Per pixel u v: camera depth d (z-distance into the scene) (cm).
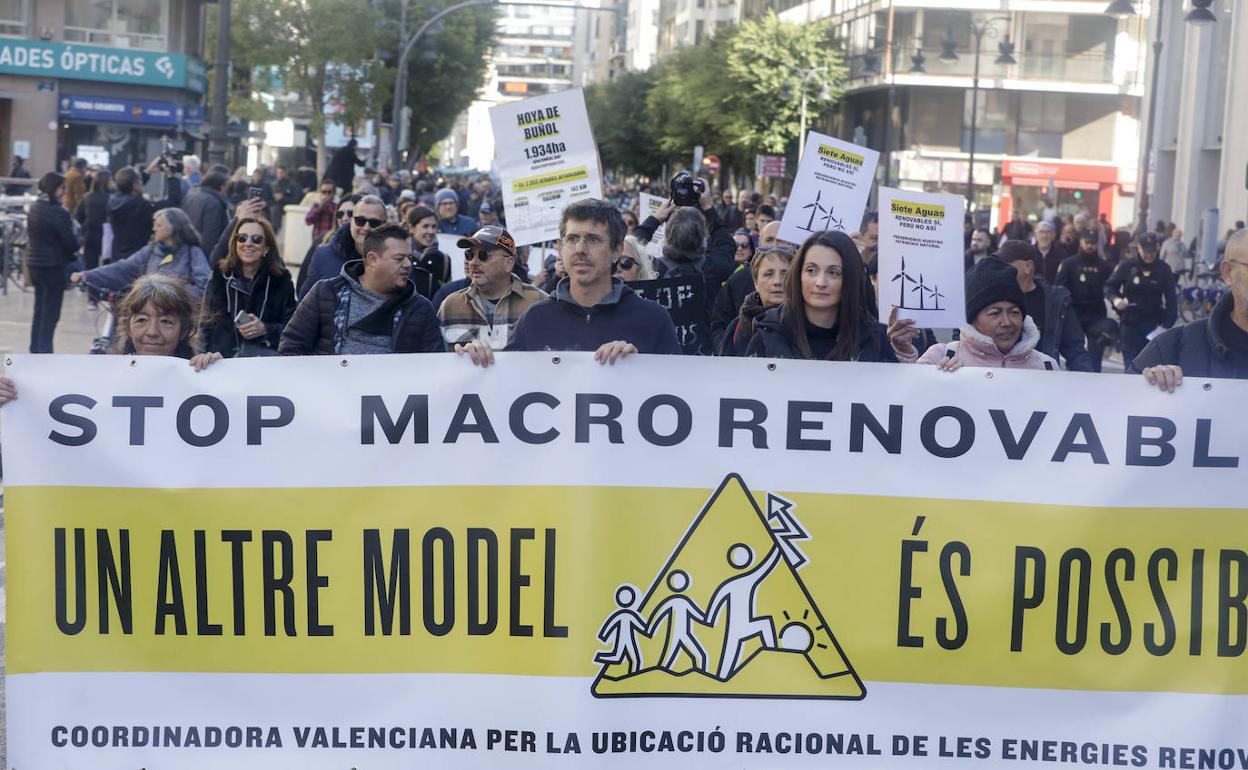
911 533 480
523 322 599
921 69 6406
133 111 5619
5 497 482
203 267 1159
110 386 483
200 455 484
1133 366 616
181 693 479
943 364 481
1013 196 6681
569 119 996
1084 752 476
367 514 482
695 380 480
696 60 7219
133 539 482
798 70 6531
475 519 481
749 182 8175
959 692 476
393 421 482
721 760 474
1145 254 1700
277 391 483
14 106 5466
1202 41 4341
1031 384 480
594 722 474
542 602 479
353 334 672
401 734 476
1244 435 480
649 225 1108
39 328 1695
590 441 480
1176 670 479
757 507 480
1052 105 6681
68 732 479
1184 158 4425
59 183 1681
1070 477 481
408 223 1121
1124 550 481
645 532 480
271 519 482
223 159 2748
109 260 2123
